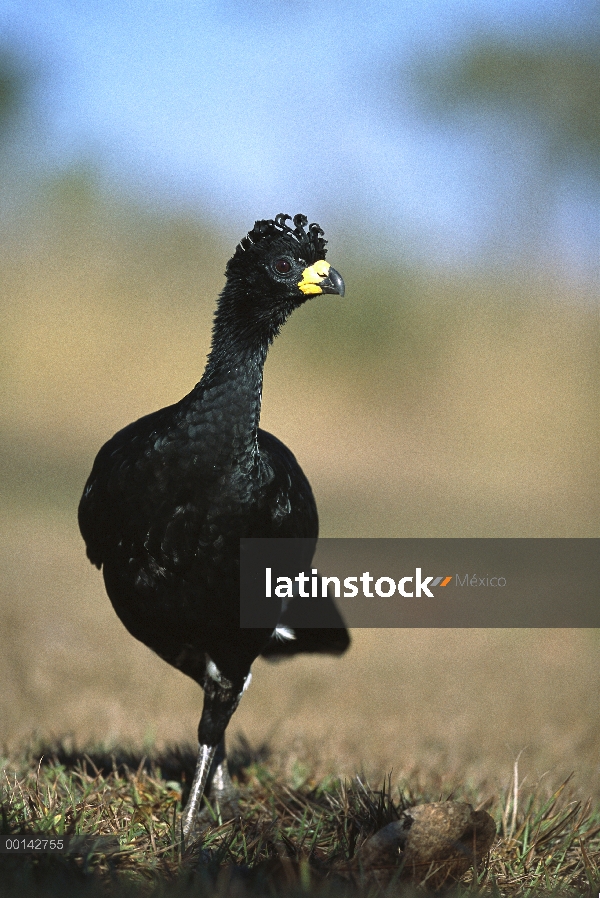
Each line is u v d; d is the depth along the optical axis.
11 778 10.07
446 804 8.52
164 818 9.84
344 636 11.83
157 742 13.03
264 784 11.20
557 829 9.70
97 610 21.70
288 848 8.86
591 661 20.00
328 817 9.76
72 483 36.84
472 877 8.66
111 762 11.40
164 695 16.25
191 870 8.35
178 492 9.33
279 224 10.16
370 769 12.09
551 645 21.20
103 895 7.68
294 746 12.98
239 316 9.69
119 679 16.72
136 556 9.57
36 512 32.31
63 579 24.48
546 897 8.53
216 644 9.91
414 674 18.75
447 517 33.78
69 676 16.67
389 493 38.94
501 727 15.47
